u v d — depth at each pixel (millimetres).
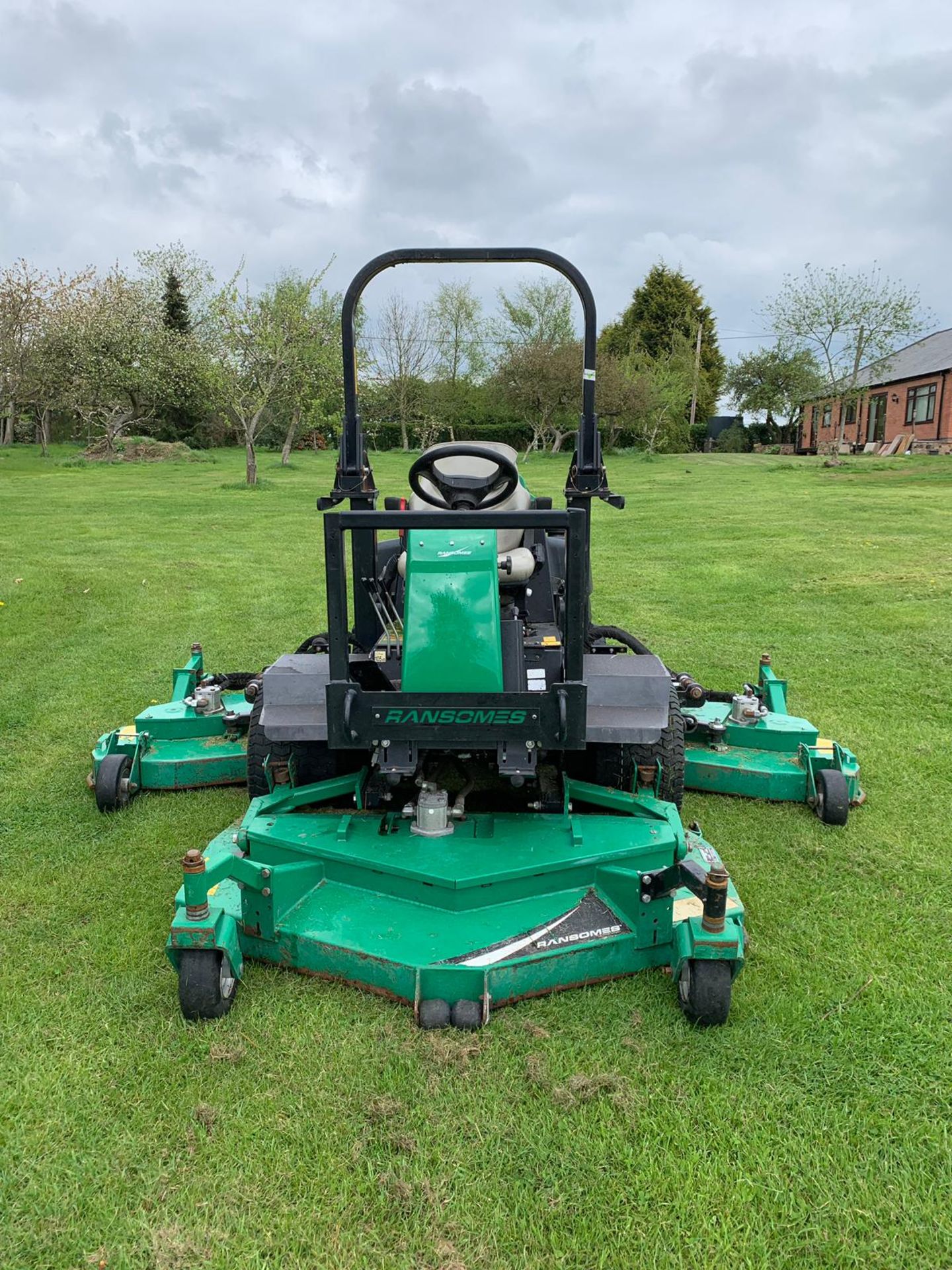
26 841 4156
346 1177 2303
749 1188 2283
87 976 3123
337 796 3775
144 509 17766
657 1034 2816
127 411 38250
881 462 27719
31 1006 2961
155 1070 2670
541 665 3533
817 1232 2174
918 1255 2125
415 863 3129
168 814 4395
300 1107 2527
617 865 3213
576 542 2926
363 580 3865
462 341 43594
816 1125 2484
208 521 16078
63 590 9797
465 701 2986
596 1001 2957
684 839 3277
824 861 3971
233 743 4730
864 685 6469
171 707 4914
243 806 4469
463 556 3176
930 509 16031
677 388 39750
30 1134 2445
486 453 3559
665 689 3457
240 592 9961
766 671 5188
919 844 4133
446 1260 2094
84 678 6766
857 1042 2805
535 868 3109
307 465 32375
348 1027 2836
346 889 3232
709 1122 2482
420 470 3637
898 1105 2562
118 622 8547
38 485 23531
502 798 4121
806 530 13812
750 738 4723
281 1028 2836
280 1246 2133
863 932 3428
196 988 2770
